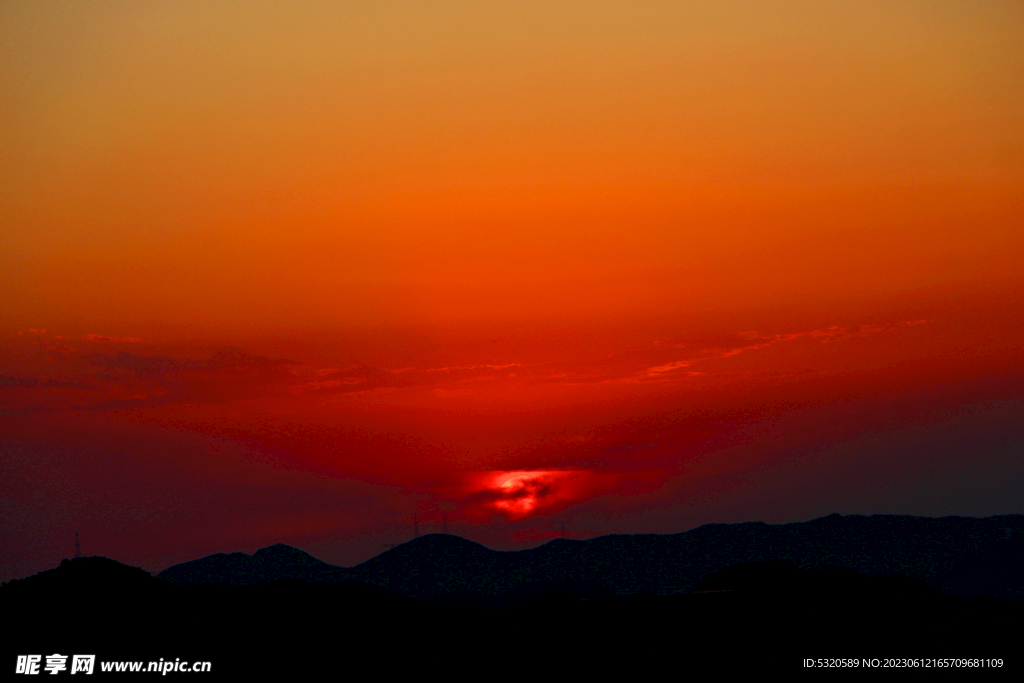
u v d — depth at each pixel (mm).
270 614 107125
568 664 99000
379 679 96938
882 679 92500
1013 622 107062
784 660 97250
